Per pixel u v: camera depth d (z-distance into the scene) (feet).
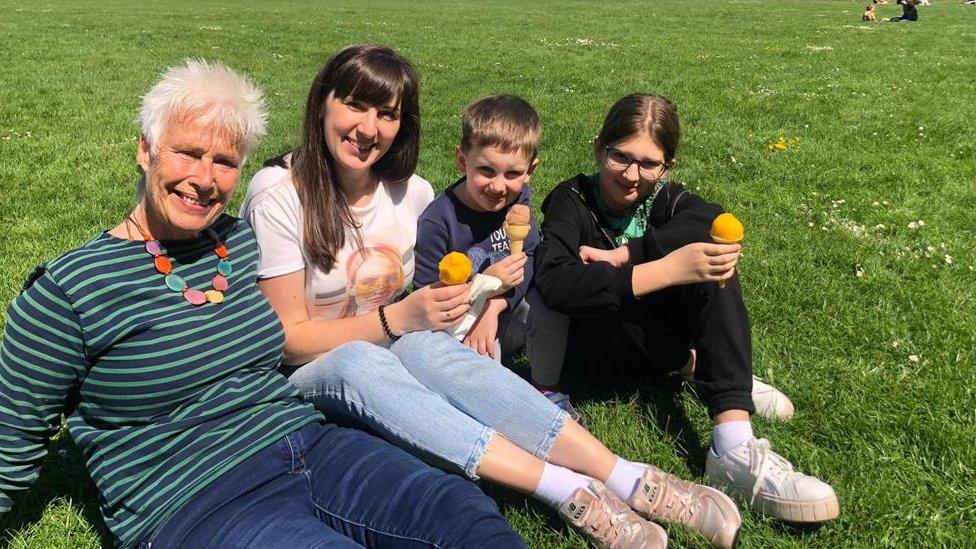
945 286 15.60
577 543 8.45
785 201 21.67
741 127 31.30
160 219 7.47
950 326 13.70
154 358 7.26
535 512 9.02
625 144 10.05
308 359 9.22
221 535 7.02
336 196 9.12
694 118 33.14
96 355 7.15
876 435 10.38
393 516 7.08
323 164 8.95
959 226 19.97
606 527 8.00
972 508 8.96
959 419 10.78
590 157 25.86
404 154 9.67
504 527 6.83
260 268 8.88
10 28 68.59
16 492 7.52
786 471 8.76
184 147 7.13
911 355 12.57
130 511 7.27
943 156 26.89
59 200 20.92
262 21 86.28
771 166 25.20
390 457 7.57
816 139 29.30
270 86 41.27
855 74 46.24
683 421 11.02
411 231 10.16
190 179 7.20
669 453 10.19
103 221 19.35
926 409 10.94
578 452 8.43
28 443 7.30
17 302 7.02
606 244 11.00
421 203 10.47
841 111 34.37
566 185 11.03
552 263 9.99
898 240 18.58
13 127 29.40
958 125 31.53
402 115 9.34
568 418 8.47
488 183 10.08
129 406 7.33
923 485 9.46
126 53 53.78
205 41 62.54
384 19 92.84
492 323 10.36
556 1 142.61
